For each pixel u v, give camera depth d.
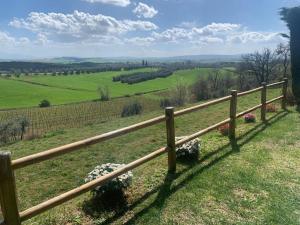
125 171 5.15
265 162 7.13
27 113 63.41
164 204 5.27
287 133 9.44
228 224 4.73
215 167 6.82
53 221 4.79
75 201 5.51
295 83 14.77
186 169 6.70
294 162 7.14
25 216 3.71
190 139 7.04
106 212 5.03
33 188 7.54
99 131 15.12
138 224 4.72
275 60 44.41
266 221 4.77
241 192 5.70
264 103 11.22
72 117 60.31
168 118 6.27
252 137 9.09
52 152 4.05
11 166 3.54
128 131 5.30
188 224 4.73
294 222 4.73
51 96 83.75
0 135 31.86
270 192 5.68
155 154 5.95
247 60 47.09
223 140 8.85
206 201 5.38
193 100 53.41
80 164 9.04
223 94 54.06
